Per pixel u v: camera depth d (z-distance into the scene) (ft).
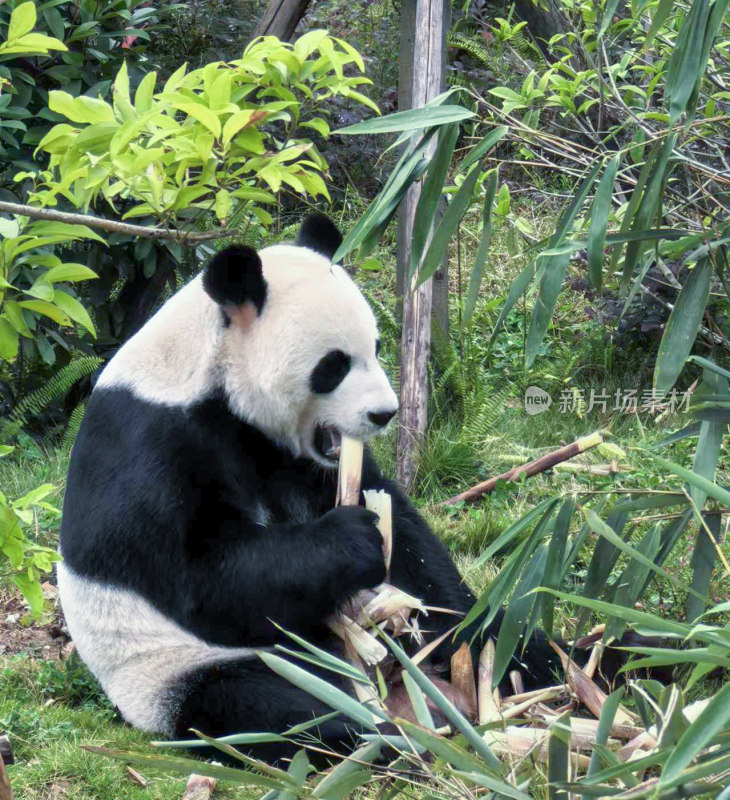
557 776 12.05
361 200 48.01
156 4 52.34
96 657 19.52
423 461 30.99
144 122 11.99
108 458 19.07
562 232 15.88
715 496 13.34
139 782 17.72
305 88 14.16
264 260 19.36
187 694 18.63
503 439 32.89
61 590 20.34
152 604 18.89
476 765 11.50
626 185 29.94
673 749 9.65
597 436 24.21
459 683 19.42
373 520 19.06
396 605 19.69
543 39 32.83
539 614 17.07
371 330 18.98
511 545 25.59
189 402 18.79
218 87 12.60
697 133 19.45
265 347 18.44
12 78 30.73
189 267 34.83
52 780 17.60
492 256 44.19
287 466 20.17
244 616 18.70
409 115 15.46
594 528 14.51
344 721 17.60
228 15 55.36
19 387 34.32
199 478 18.65
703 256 15.99
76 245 34.09
